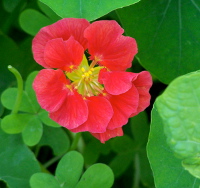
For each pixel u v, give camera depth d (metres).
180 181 0.42
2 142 0.45
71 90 0.43
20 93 0.44
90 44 0.42
